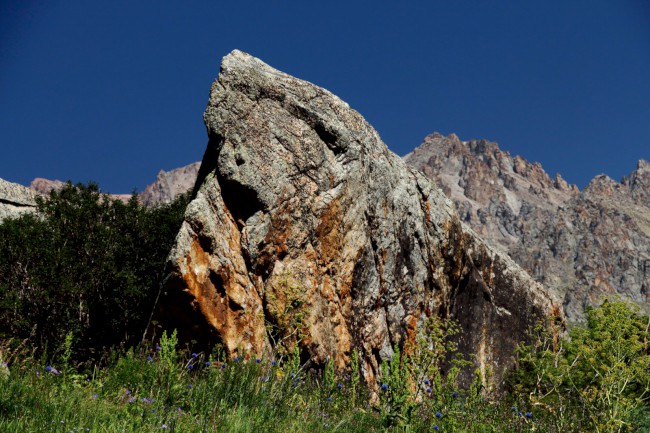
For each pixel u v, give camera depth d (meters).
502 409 11.28
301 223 16.78
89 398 7.31
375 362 18.58
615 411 11.27
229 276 15.00
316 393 10.33
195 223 14.81
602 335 12.55
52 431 5.85
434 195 23.55
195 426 6.88
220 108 16.28
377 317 19.00
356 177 18.52
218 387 8.50
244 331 14.87
